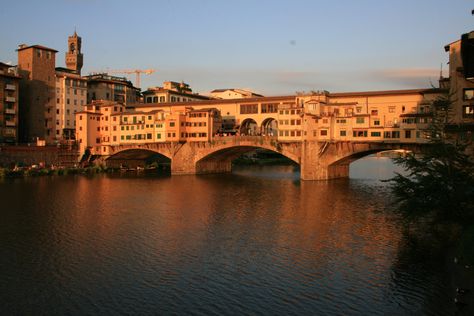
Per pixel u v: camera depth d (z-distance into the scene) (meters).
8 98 115.94
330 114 102.00
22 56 129.38
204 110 120.62
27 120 127.69
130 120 124.81
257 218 61.38
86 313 32.31
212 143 117.62
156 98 174.00
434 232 50.69
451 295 34.12
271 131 158.38
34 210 65.50
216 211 66.44
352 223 57.88
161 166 140.50
